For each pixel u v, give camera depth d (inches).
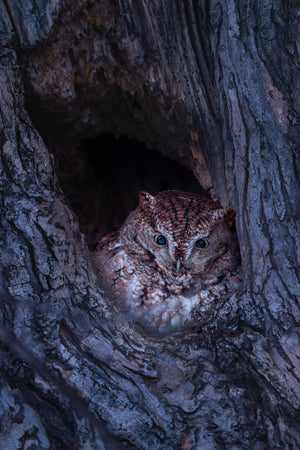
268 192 191.9
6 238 191.0
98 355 190.9
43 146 192.5
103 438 189.9
